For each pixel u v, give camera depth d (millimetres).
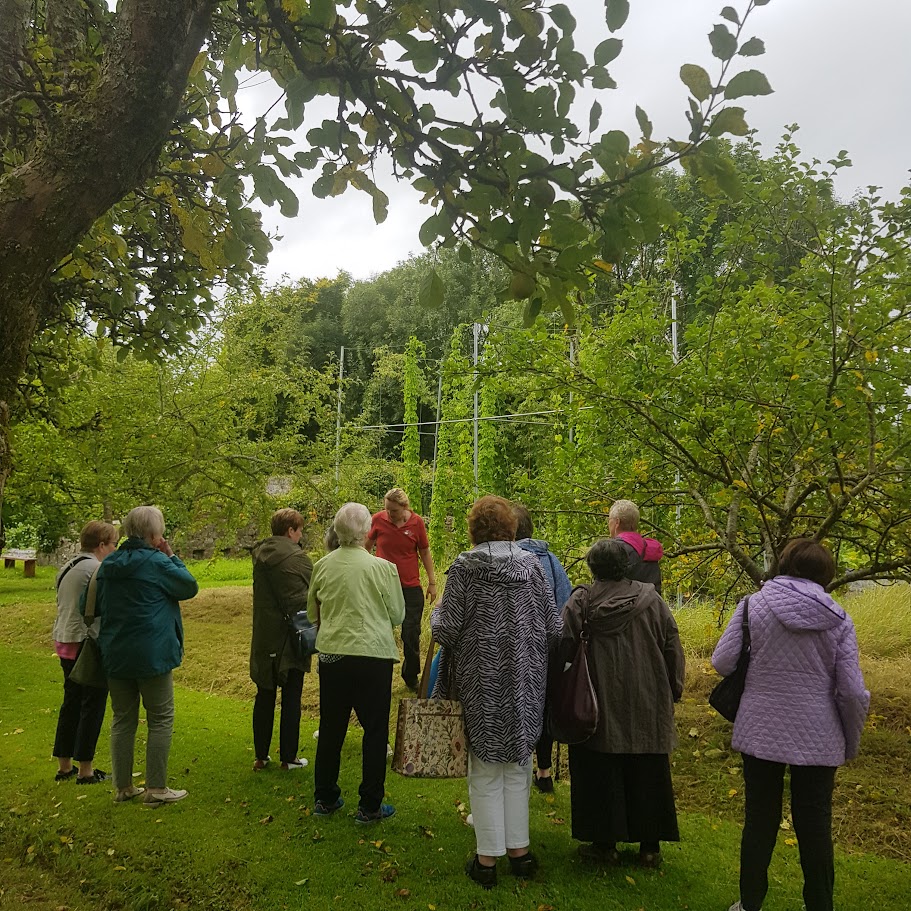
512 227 2059
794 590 2791
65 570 4414
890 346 4016
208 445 9391
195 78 3000
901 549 4418
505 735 2988
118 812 3770
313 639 4305
